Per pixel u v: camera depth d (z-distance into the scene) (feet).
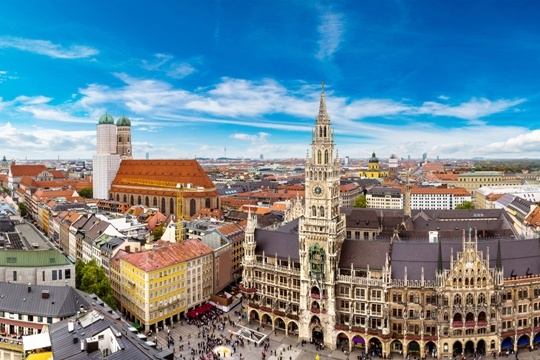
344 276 475.72
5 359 385.70
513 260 478.59
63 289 411.75
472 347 460.14
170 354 324.60
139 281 524.93
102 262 634.84
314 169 480.23
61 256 517.96
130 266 546.26
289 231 620.90
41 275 499.10
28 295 408.67
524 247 490.90
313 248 482.28
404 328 454.81
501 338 452.35
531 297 463.01
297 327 513.86
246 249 551.59
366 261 481.05
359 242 498.69
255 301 548.31
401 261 474.08
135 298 535.60
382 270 463.01
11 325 400.26
